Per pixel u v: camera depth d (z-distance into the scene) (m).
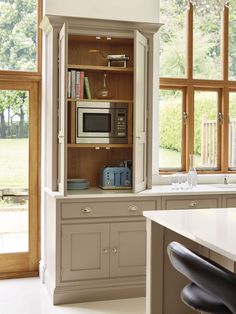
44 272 4.02
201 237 1.93
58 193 3.60
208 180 4.54
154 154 4.39
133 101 3.76
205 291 1.70
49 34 3.88
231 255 1.67
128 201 3.66
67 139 3.78
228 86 4.71
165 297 2.66
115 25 3.76
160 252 2.63
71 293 3.55
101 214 3.60
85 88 3.84
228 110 4.74
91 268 3.60
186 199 3.79
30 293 3.79
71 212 3.53
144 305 3.53
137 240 3.69
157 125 4.39
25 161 4.26
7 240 4.22
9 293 3.78
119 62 4.03
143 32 3.88
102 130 3.89
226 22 4.68
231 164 4.77
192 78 4.60
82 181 3.88
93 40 4.04
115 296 3.65
